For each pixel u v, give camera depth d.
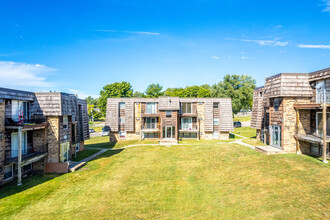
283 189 10.59
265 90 20.30
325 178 11.18
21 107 15.66
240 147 21.36
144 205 10.27
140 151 22.61
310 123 16.92
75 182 13.80
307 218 7.99
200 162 17.09
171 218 8.98
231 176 13.33
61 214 9.66
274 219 8.21
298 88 16.88
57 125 17.00
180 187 12.27
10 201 11.06
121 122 31.88
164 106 28.08
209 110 30.62
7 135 13.84
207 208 9.67
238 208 9.38
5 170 13.87
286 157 15.76
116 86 70.38
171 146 24.94
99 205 10.44
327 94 14.62
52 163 16.19
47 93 16.89
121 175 14.82
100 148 26.55
